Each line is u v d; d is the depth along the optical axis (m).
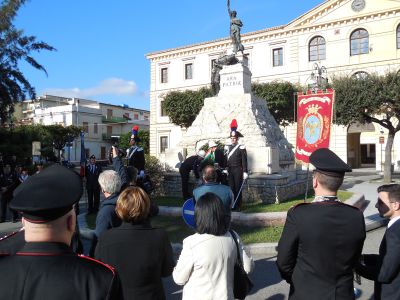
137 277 2.83
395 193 3.04
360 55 36.50
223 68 13.59
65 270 1.47
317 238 2.54
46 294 1.40
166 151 13.69
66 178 1.60
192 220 5.13
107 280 1.50
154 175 12.34
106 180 3.88
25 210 1.47
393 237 2.88
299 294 2.57
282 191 10.60
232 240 3.09
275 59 41.31
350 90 21.47
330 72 37.53
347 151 38.66
